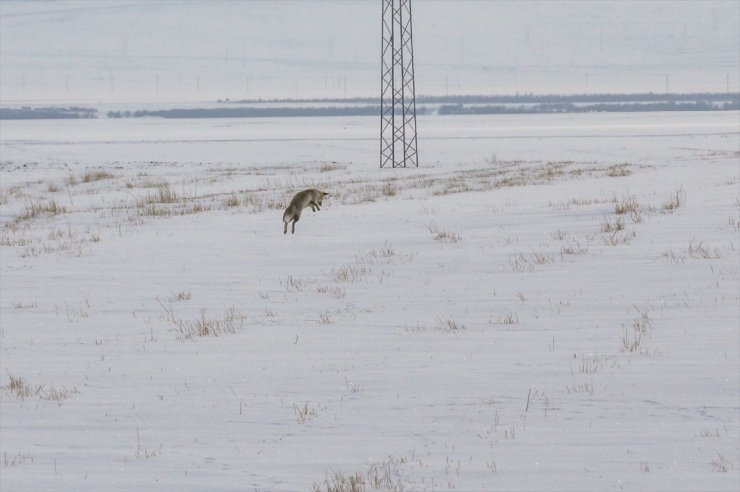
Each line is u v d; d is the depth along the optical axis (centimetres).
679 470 1912
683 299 4031
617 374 2809
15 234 7919
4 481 1920
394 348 3359
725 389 2609
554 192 10050
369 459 2056
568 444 2128
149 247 6694
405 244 6269
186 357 3356
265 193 11900
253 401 2667
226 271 5575
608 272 4803
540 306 4081
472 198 9612
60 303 4712
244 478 1927
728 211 6875
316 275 5297
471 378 2834
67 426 2441
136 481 1909
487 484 1848
